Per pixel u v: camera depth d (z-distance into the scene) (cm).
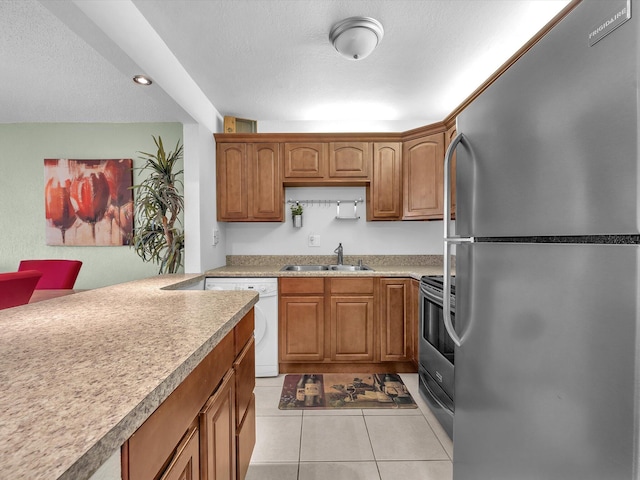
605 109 56
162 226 250
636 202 51
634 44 51
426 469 153
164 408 66
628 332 53
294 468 154
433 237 321
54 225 296
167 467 68
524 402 78
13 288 136
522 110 78
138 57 158
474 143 101
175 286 185
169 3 153
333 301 262
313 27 172
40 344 81
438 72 221
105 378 61
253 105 277
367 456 162
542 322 72
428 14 163
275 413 202
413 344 253
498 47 192
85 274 299
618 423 55
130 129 297
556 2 154
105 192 296
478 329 99
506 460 85
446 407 179
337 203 321
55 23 159
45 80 216
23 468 37
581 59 61
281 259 321
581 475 62
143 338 86
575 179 63
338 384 243
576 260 63
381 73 222
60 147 297
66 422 47
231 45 188
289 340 260
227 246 322
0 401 52
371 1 154
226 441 108
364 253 323
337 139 288
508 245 84
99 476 48
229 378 113
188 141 244
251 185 286
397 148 289
